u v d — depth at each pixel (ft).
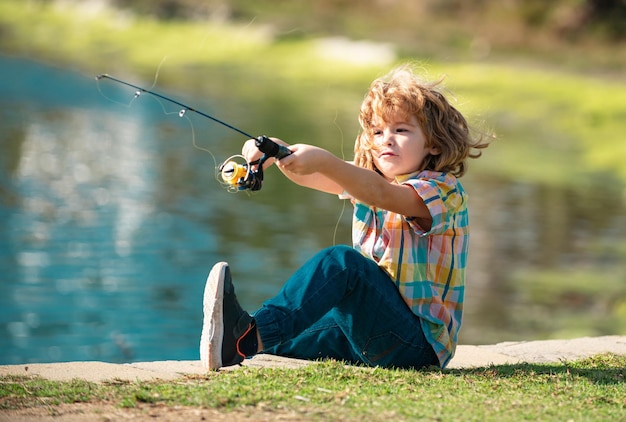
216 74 143.54
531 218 68.64
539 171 86.07
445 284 18.57
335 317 18.38
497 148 95.81
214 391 15.61
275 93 129.29
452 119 18.92
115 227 61.31
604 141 101.76
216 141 92.53
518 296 51.13
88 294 47.93
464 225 18.85
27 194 68.80
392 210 17.74
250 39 162.61
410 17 174.91
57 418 14.32
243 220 64.69
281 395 15.44
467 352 21.79
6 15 176.04
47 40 161.38
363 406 15.01
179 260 54.75
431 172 18.61
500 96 119.65
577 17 165.17
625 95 122.62
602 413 15.30
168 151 86.58
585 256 59.06
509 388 16.79
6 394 15.62
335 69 146.92
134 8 175.63
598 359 20.36
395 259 18.12
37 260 53.21
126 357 39.42
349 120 110.73
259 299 48.06
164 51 158.40
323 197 72.38
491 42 157.99
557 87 125.70
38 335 41.55
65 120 99.19
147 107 111.24
